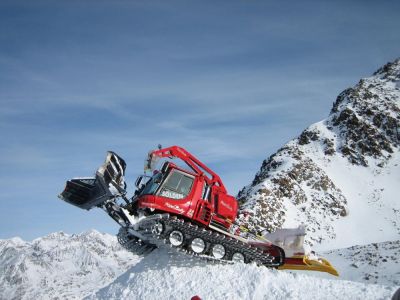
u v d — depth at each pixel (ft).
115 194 56.90
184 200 57.21
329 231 407.85
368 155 529.86
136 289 52.47
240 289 48.01
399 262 205.67
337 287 46.96
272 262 61.62
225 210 59.77
